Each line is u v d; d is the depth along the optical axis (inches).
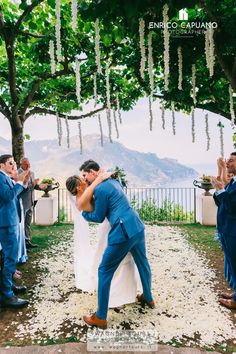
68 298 152.6
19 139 282.4
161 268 193.8
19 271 189.3
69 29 249.6
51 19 258.4
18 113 282.4
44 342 114.0
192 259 211.9
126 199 129.1
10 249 141.8
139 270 135.7
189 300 147.6
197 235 280.7
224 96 260.8
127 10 81.9
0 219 140.2
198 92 256.8
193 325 124.6
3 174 144.3
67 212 354.6
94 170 135.9
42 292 159.8
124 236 120.3
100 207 124.4
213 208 319.6
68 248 242.7
